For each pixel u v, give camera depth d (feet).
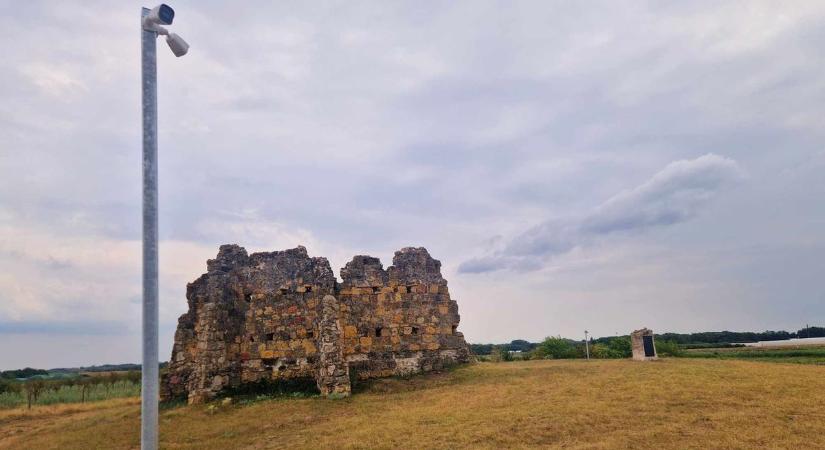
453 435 51.01
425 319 97.55
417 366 94.38
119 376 217.56
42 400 144.87
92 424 76.69
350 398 78.13
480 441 48.67
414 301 97.50
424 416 60.23
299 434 58.49
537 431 50.70
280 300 92.02
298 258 94.07
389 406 70.64
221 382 85.15
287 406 74.43
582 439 47.47
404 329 95.50
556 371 86.28
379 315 94.58
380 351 92.84
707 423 50.06
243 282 94.27
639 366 86.53
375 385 85.46
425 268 100.37
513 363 103.71
